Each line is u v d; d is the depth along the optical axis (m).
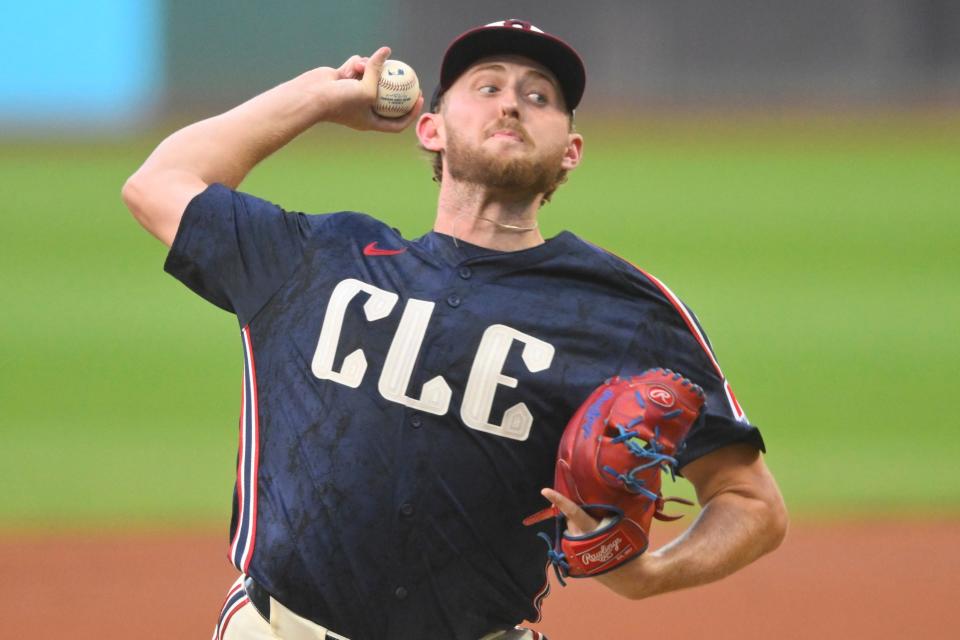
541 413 11.35
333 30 108.50
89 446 39.09
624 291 11.84
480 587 11.56
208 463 37.59
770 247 64.12
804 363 48.34
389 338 11.49
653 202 72.81
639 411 10.59
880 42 112.94
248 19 105.50
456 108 12.09
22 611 26.20
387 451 11.28
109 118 97.88
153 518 32.84
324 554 11.32
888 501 35.19
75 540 31.23
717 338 51.03
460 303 11.56
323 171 78.44
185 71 104.56
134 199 12.49
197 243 12.16
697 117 99.75
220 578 28.47
